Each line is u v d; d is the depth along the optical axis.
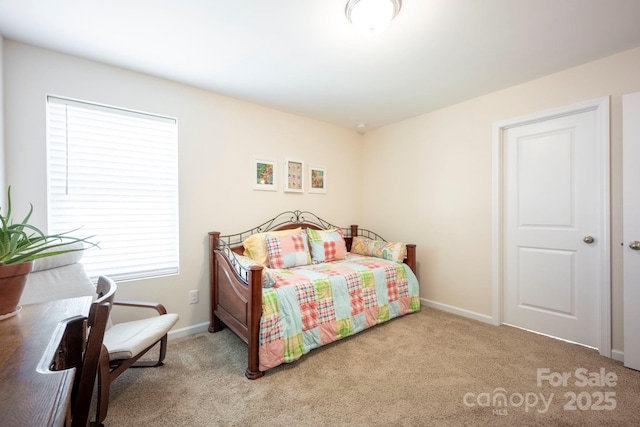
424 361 2.01
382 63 2.12
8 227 1.04
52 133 1.98
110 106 2.16
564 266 2.33
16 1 1.47
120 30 1.73
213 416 1.48
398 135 3.52
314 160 3.43
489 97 2.69
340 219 3.71
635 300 1.88
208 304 2.62
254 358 1.81
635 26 1.69
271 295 1.94
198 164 2.57
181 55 2.02
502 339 2.35
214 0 1.47
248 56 2.03
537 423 1.42
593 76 2.11
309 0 1.47
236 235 2.79
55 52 1.96
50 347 0.78
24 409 0.52
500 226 2.65
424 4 1.49
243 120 2.84
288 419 1.46
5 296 0.97
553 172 2.38
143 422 1.43
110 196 2.20
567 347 2.20
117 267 2.23
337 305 2.28
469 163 2.85
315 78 2.37
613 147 2.03
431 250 3.18
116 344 1.53
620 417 1.45
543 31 1.74
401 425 1.41
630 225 1.90
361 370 1.90
